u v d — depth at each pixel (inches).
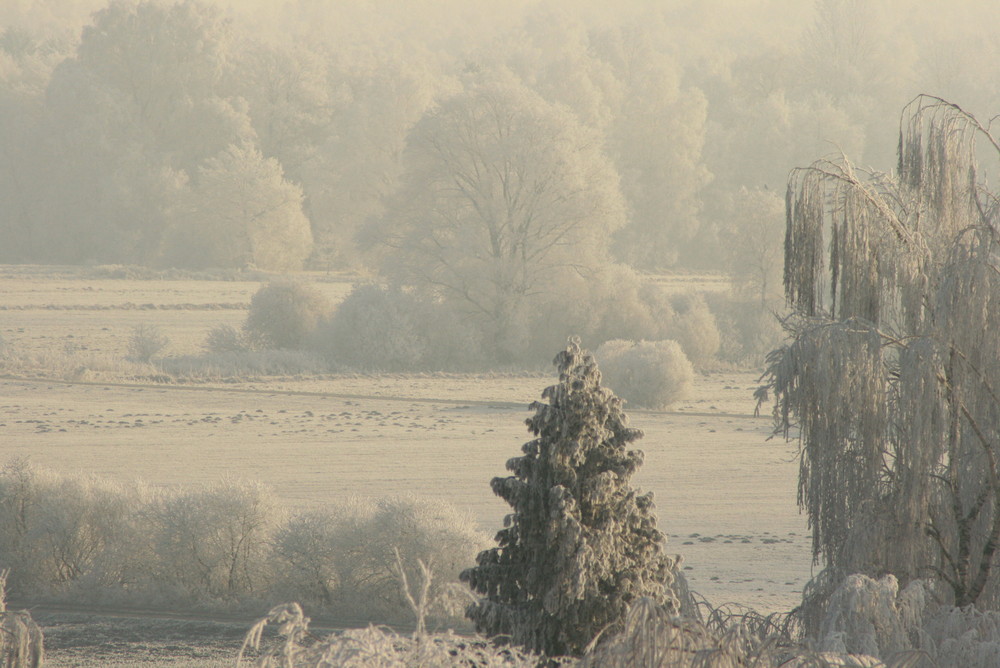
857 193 2721.5
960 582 2527.1
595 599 2062.0
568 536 2033.7
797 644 1384.1
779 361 2637.8
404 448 7062.0
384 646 1240.2
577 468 2176.4
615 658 1327.5
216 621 3700.8
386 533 4015.8
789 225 2810.0
